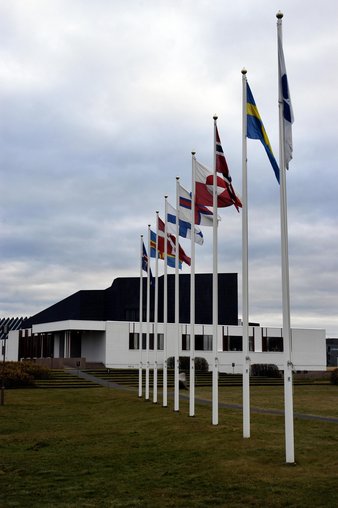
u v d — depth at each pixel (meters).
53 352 82.50
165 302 37.56
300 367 83.38
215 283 24.86
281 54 17.34
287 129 17.30
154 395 37.59
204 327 77.94
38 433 26.00
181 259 31.95
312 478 14.88
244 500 13.26
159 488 14.78
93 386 52.94
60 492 14.57
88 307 86.94
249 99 20.42
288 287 16.81
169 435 23.45
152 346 74.62
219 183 24.86
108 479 16.03
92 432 26.03
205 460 17.94
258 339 80.38
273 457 17.56
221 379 63.09
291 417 16.69
